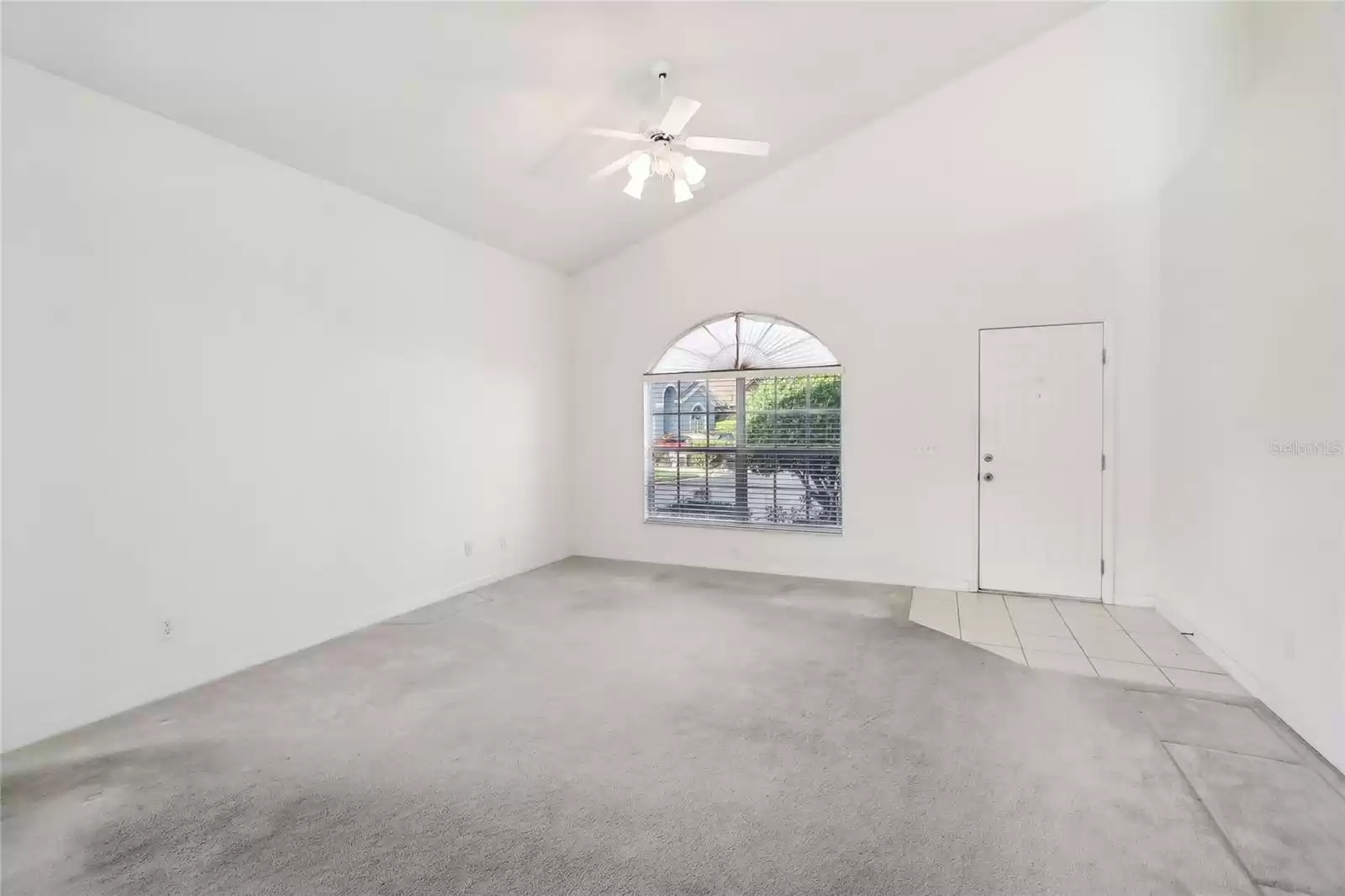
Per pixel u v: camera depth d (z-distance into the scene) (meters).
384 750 2.44
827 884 1.70
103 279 2.73
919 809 2.03
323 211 3.70
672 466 5.66
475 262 4.83
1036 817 1.98
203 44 2.57
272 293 3.42
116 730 2.61
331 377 3.75
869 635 3.70
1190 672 3.12
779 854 1.83
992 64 4.39
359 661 3.36
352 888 1.71
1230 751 2.37
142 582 2.88
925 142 4.60
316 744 2.49
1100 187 4.18
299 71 2.83
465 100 3.28
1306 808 2.01
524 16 2.84
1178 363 3.75
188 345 3.05
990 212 4.46
